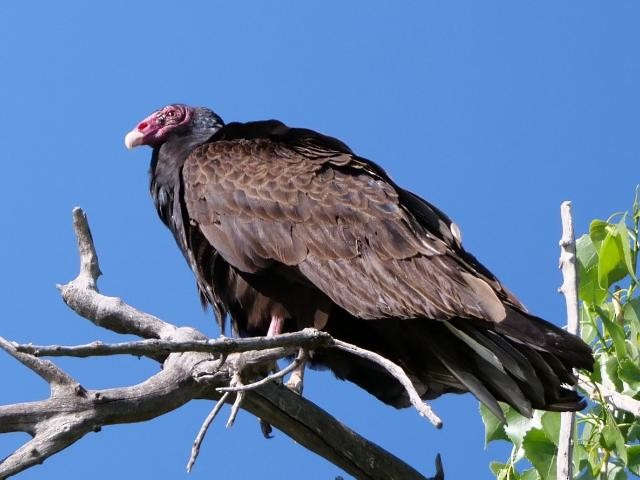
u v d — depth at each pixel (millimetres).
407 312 10234
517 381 9898
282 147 11742
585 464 9500
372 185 11039
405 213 10797
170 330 10062
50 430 8406
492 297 9844
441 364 10930
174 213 12086
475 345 10000
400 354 11070
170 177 13039
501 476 9820
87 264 10430
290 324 11375
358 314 10430
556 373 9641
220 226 11234
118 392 8812
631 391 9719
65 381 8609
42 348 6910
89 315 10281
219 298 11656
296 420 9852
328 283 10648
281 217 11031
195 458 7926
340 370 11586
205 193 11422
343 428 9984
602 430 9414
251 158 11578
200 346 7742
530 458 9539
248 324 11562
